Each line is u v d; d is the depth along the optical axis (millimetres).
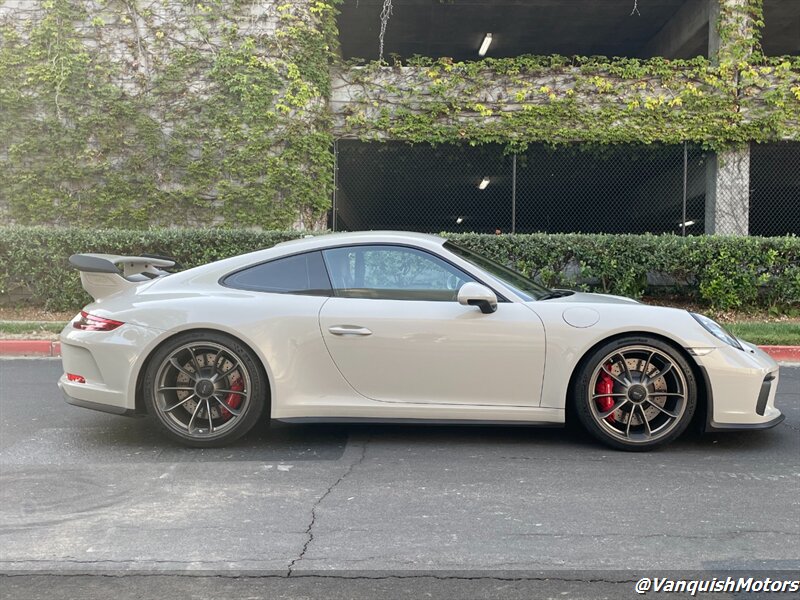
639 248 10141
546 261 10312
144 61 11953
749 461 4188
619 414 4375
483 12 15812
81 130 11922
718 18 12562
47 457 4277
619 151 12719
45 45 11891
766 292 10211
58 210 12000
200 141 11984
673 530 3186
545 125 12375
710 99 12273
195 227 11961
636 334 4258
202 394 4367
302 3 11992
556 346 4230
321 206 12172
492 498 3586
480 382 4266
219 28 11867
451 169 13398
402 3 15234
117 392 4367
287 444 4551
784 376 7039
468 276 4441
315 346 4297
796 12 15648
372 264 4508
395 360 4277
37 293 10398
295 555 2936
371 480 3859
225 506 3480
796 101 12266
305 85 11875
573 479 3867
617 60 12477
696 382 4285
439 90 12367
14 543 3053
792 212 14406
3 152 12023
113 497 3605
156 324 4336
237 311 4324
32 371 7195
